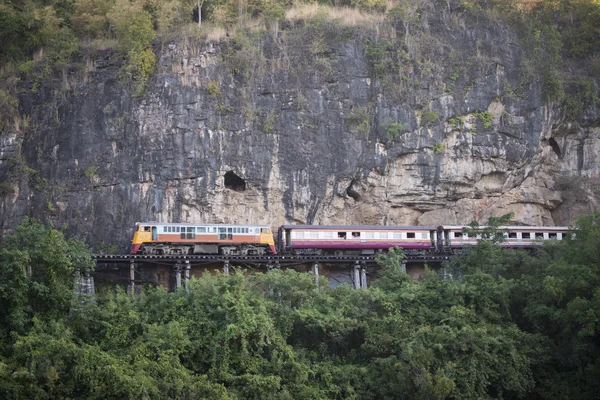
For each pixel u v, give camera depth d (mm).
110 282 75125
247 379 53562
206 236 79062
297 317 60438
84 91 87000
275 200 86250
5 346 51406
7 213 80688
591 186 96562
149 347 53438
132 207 82688
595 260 64812
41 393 46906
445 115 91375
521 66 95875
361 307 63531
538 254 79938
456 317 61156
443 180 90312
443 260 80312
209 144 85375
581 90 97000
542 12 105188
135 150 84562
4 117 84438
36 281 56125
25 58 91000
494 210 92812
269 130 86875
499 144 92000
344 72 91500
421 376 54188
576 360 59781
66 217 81625
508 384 58062
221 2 100938
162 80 87188
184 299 58906
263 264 77938
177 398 50625
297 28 95062
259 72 89062
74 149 84250
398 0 103625
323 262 78938
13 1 96375
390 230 83875
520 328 66312
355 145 88625
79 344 54062
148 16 91625
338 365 59562
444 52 95062
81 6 96875
